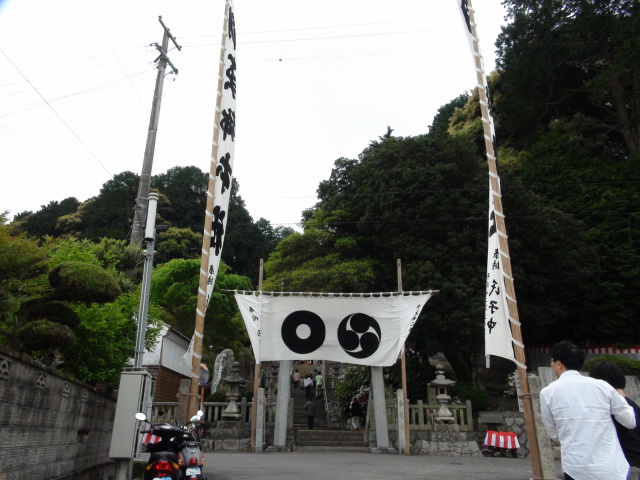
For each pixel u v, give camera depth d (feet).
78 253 32.17
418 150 77.15
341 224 82.12
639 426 14.56
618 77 101.40
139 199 55.36
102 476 29.14
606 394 13.25
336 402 78.43
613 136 114.62
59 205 143.13
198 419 25.14
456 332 65.57
